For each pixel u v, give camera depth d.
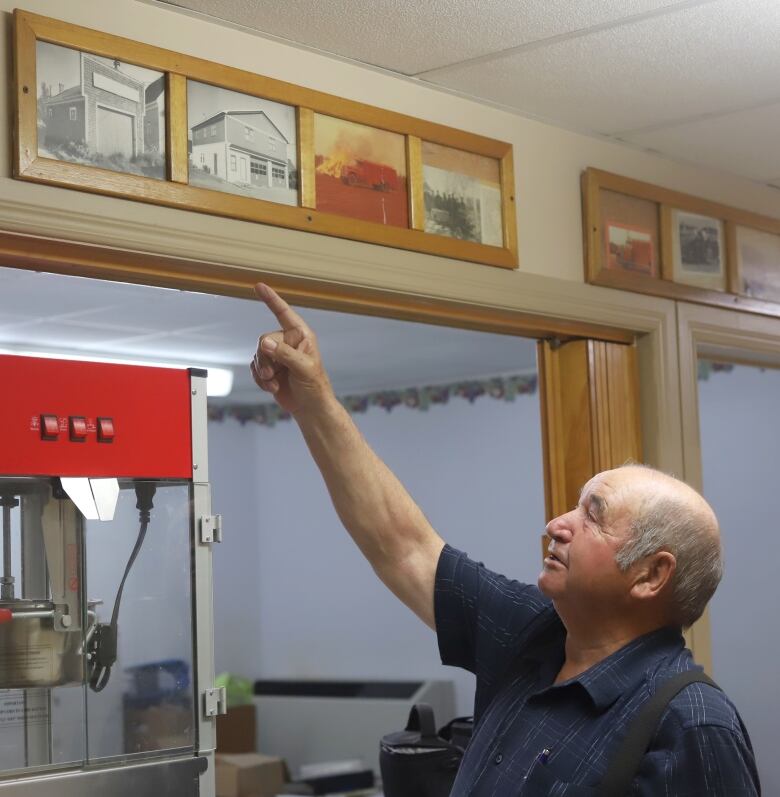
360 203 2.41
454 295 2.57
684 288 3.15
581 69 2.56
